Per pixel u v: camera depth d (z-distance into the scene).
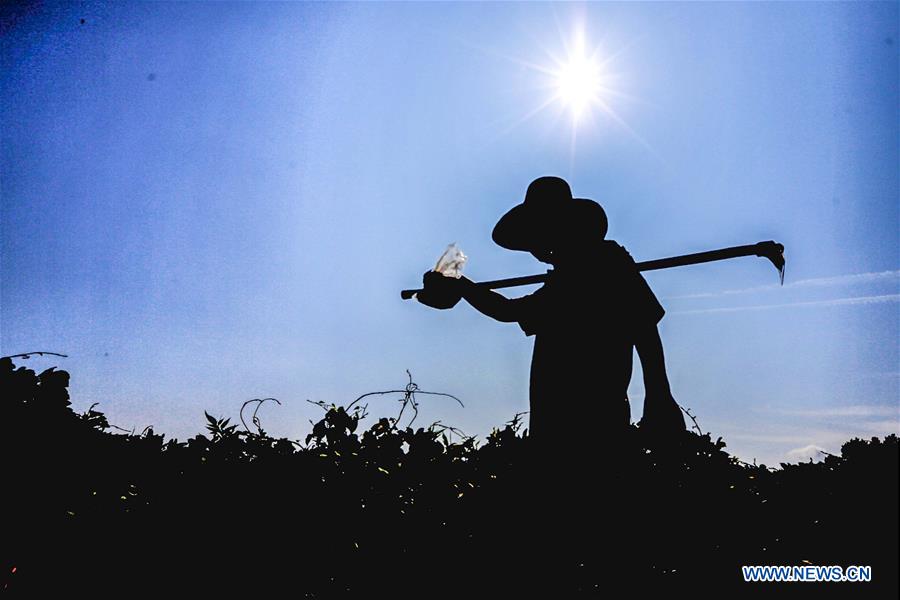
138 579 2.76
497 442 3.22
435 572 2.81
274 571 2.81
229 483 2.85
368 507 2.91
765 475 3.40
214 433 3.03
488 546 2.75
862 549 2.97
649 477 2.81
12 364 3.00
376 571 2.85
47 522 2.79
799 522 3.13
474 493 2.87
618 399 2.63
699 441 3.18
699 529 2.87
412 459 3.01
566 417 2.61
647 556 2.68
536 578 2.60
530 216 2.87
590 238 2.80
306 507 2.86
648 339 2.56
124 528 2.79
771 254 2.76
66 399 3.06
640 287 2.64
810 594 2.79
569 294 2.72
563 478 2.59
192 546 2.79
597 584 2.57
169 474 2.90
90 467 2.95
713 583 2.84
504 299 2.93
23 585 2.70
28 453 2.87
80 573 2.74
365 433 3.11
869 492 3.00
